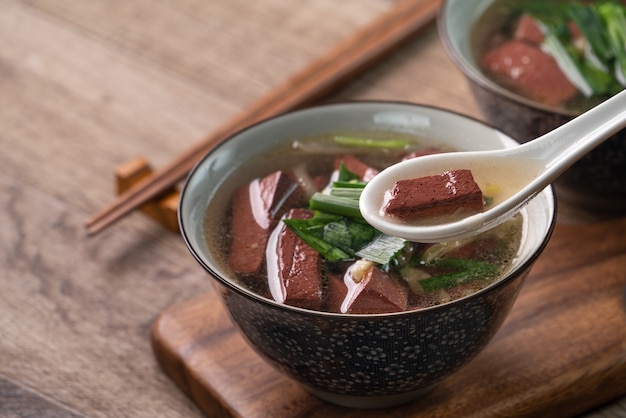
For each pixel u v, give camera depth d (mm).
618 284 651
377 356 554
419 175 576
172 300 675
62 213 729
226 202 617
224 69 829
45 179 751
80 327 662
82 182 749
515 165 577
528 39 740
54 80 824
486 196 571
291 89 783
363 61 803
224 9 881
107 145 774
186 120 790
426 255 582
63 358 647
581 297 646
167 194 720
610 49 711
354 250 580
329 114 644
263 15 874
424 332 547
